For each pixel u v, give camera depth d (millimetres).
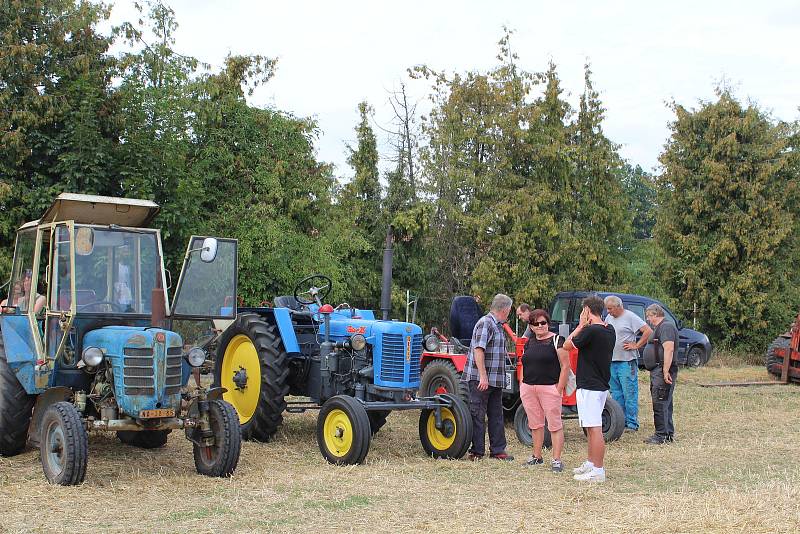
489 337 8695
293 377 9727
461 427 8547
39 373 7395
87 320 7598
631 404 10688
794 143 24797
